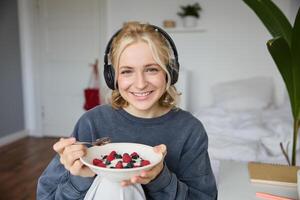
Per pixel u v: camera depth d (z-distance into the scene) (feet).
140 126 2.77
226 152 5.20
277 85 10.52
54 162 2.68
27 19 12.54
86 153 2.18
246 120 7.36
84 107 11.94
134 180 1.98
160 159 2.10
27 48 12.81
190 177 2.75
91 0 11.87
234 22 10.56
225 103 9.49
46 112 13.21
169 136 2.79
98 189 2.28
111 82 2.79
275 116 8.09
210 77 11.11
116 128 2.79
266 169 3.32
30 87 13.12
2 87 11.76
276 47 3.14
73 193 2.37
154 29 2.58
